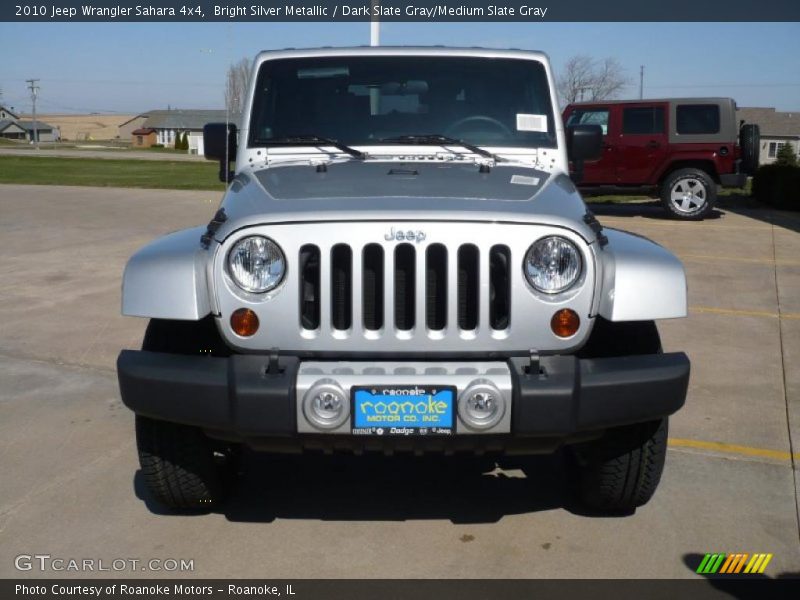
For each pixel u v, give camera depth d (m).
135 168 35.09
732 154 14.48
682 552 3.36
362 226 2.94
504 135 4.09
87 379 5.58
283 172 3.74
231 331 3.00
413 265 2.96
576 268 2.97
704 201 14.52
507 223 2.95
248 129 4.14
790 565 3.27
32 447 4.40
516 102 4.17
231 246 2.98
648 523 3.61
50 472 4.09
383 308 2.96
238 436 3.06
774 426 4.73
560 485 4.02
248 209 3.10
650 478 3.45
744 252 10.97
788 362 6.01
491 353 2.99
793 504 3.78
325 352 2.99
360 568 3.25
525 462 4.30
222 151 4.34
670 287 3.08
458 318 2.98
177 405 3.00
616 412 2.98
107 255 10.49
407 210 2.97
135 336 6.65
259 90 4.21
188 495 3.53
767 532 3.53
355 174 3.62
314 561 3.30
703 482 4.00
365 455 4.38
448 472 4.17
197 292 3.03
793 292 8.47
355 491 3.95
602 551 3.38
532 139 4.09
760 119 61.31
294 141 4.05
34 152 61.66
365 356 3.00
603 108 15.01
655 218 15.04
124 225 13.66
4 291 8.35
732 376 5.66
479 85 4.19
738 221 14.58
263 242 2.96
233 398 2.92
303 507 3.78
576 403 2.93
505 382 2.89
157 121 106.25
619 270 3.08
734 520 3.63
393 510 3.75
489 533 3.53
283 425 2.89
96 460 4.24
